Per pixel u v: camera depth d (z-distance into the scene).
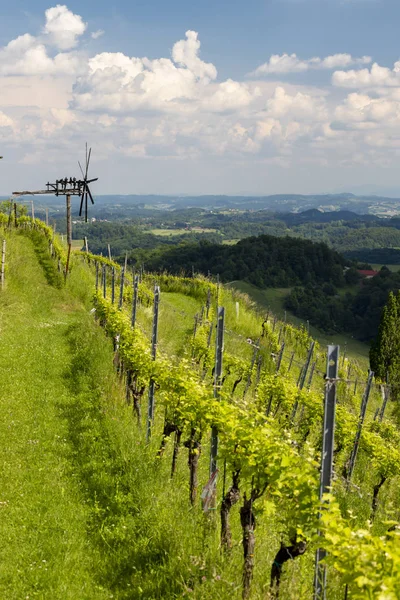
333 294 122.25
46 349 19.88
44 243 38.03
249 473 6.94
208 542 7.75
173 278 45.78
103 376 16.47
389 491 15.28
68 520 8.98
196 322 27.42
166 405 10.48
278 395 18.00
